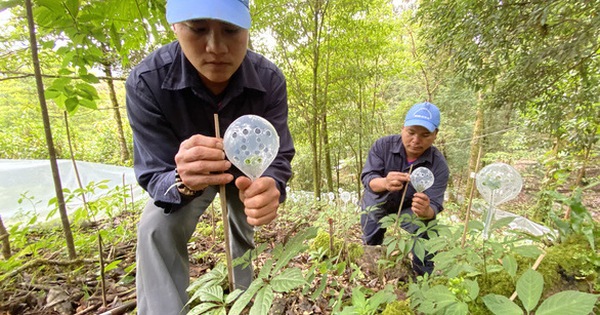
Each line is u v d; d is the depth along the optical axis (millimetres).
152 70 1248
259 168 940
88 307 1514
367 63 6148
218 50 996
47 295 1541
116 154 7875
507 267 886
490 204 1063
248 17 1018
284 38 4883
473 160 7996
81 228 2662
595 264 1104
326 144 6195
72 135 7164
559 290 1083
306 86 5797
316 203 4156
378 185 2299
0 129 6379
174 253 1341
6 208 3064
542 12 2205
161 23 1794
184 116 1325
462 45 2896
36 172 3461
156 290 1229
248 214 964
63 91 1429
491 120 7574
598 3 2045
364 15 5496
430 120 2156
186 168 860
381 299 915
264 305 693
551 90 2885
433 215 1941
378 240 2613
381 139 2678
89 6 1523
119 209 3264
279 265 815
